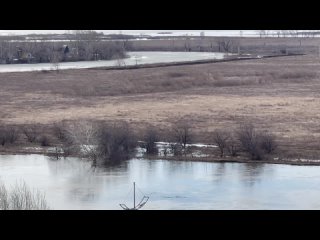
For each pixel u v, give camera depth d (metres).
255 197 70.12
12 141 98.69
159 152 91.25
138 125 108.31
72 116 118.00
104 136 88.81
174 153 90.06
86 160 88.56
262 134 93.81
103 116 117.38
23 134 104.25
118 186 75.56
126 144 89.69
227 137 95.00
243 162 85.69
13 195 65.81
